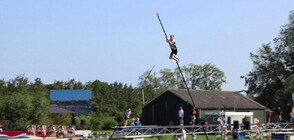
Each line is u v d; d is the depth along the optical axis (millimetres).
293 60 72562
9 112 51406
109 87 104438
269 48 74500
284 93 63938
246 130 43219
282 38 73812
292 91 63250
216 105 56625
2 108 51406
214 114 52594
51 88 97125
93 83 102875
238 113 52406
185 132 38562
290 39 72812
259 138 43906
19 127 50656
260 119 61562
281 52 73938
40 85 78750
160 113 58438
